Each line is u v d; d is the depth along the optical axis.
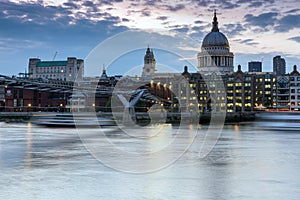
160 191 16.92
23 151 31.95
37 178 19.67
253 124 75.75
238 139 47.09
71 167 23.03
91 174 20.69
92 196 16.09
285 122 65.25
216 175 20.73
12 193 16.58
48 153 30.42
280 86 148.12
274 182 19.02
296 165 24.70
